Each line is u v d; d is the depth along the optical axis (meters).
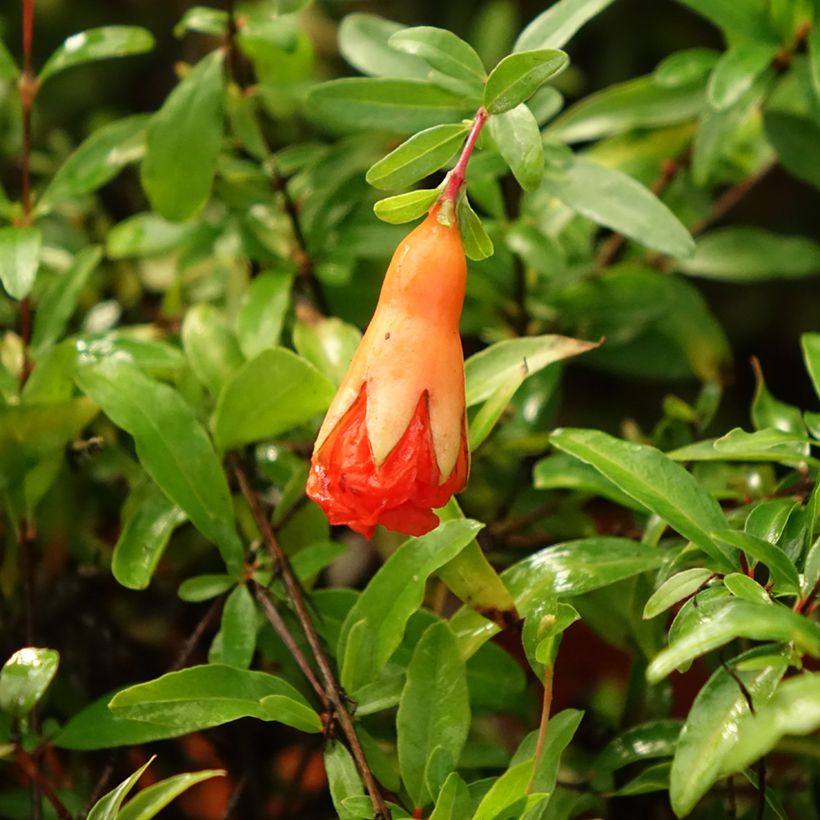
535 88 0.47
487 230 0.56
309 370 0.50
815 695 0.44
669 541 0.52
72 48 0.54
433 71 0.51
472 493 0.56
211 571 0.56
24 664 0.48
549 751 0.47
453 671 0.48
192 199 0.55
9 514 0.53
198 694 0.48
